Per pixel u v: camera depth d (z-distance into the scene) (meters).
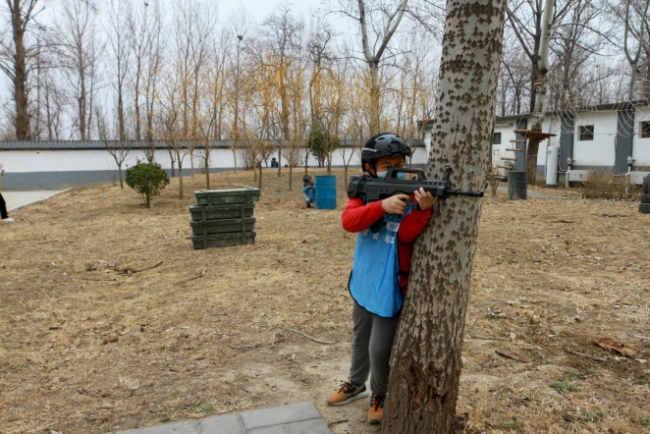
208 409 3.18
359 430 2.89
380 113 17.72
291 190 18.08
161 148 29.48
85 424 3.03
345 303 5.35
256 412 3.08
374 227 2.69
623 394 3.23
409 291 2.53
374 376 2.84
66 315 5.27
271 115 18.53
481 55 2.30
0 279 6.92
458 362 2.52
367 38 18.97
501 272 6.60
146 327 4.80
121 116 33.97
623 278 6.13
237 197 8.70
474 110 2.34
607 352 3.92
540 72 19.23
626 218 10.67
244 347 4.23
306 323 4.77
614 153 20.34
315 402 3.23
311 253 8.02
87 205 16.27
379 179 2.59
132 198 16.92
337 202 15.80
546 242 8.38
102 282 6.73
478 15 2.28
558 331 4.39
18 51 31.48
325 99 18.30
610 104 20.05
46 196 21.02
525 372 3.60
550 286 5.86
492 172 16.95
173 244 9.09
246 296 5.70
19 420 3.09
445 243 2.40
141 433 2.88
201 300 5.60
